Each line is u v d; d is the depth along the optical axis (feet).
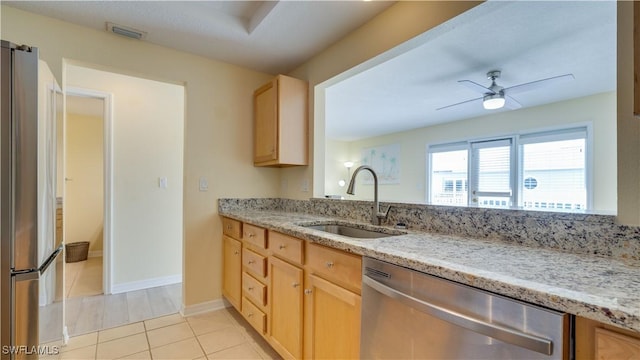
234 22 6.80
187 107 8.04
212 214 8.39
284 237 5.61
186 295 7.98
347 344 4.18
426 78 10.77
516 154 15.01
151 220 10.18
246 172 8.98
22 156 3.95
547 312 2.31
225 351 6.27
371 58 6.42
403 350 3.37
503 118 15.53
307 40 7.29
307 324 5.00
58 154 5.59
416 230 5.45
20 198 3.94
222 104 8.57
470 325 2.73
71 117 14.38
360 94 12.66
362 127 19.93
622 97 3.32
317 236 4.64
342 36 7.10
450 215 4.97
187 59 8.01
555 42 8.01
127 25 6.68
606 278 2.64
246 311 6.97
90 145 14.73
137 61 7.33
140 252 9.97
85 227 14.52
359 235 6.23
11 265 3.89
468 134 17.19
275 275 5.87
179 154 10.75
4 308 3.86
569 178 13.24
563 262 3.18
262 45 7.56
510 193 15.24
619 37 3.36
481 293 2.71
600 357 2.10
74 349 6.28
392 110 15.35
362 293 3.90
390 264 3.54
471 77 10.64
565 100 13.32
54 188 5.16
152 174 10.21
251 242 6.84
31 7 6.00
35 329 4.07
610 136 12.12
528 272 2.81
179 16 6.35
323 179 8.32
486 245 4.06
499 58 9.04
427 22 5.32
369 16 6.31
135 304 8.64
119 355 6.09
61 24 6.47
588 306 2.07
